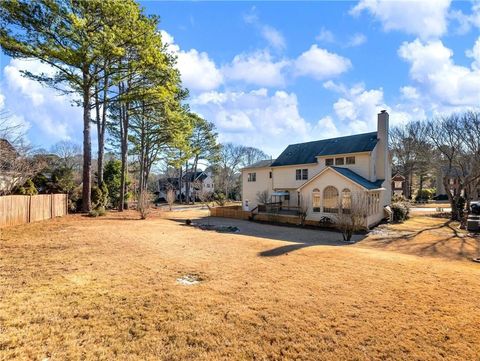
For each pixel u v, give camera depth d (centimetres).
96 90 1870
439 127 2609
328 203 2089
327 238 1600
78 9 1527
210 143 4462
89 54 1588
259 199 2875
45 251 878
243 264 820
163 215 2592
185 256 895
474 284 670
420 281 684
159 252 932
